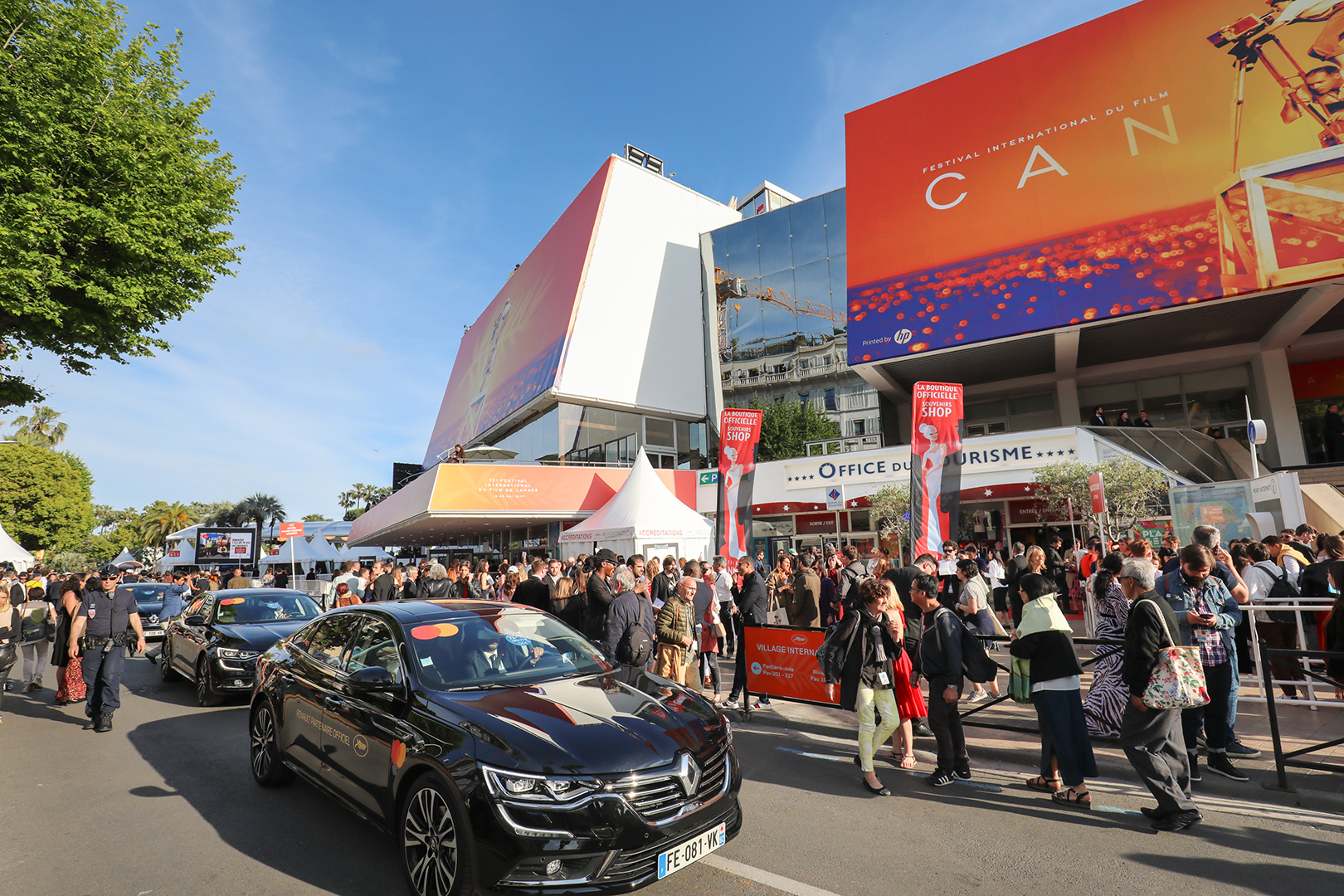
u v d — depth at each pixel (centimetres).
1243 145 1834
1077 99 2138
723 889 354
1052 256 2062
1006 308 2092
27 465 5016
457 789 321
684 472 2542
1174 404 2503
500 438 3425
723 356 3266
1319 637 689
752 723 766
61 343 1076
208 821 466
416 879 341
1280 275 1716
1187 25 2005
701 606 898
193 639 950
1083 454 1862
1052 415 2680
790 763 600
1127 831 427
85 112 1001
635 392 2938
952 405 1203
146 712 859
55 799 524
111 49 1055
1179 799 423
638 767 325
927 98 2453
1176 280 1847
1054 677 485
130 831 452
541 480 2208
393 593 1277
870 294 2353
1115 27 2131
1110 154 2036
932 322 2206
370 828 451
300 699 486
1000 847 406
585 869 303
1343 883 350
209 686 860
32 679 1060
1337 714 646
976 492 1977
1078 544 1766
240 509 6725
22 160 942
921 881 362
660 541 1552
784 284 3170
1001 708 759
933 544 1177
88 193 1012
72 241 996
